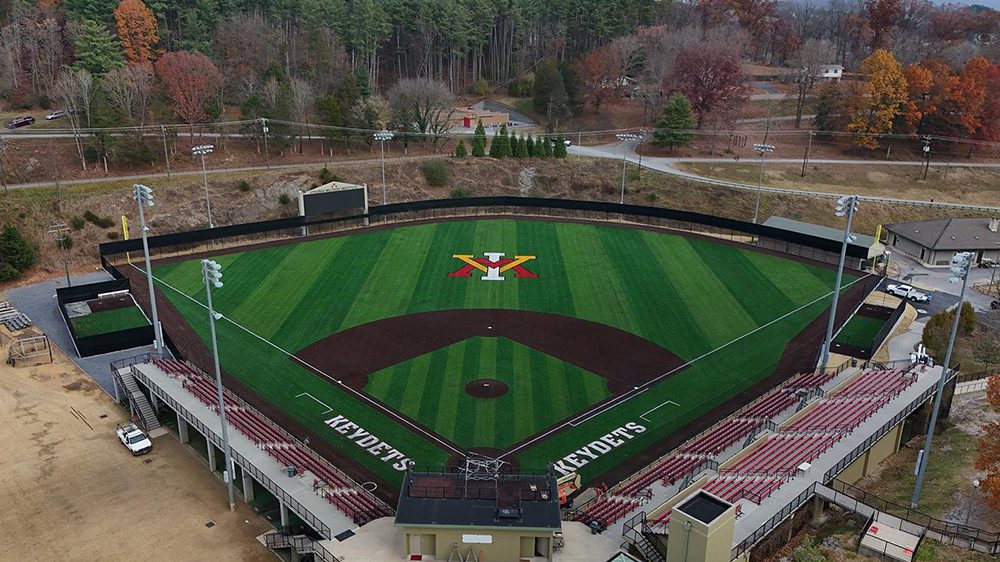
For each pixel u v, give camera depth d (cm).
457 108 17362
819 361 6794
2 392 6316
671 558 3669
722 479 4672
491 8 19250
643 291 8731
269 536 4512
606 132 16525
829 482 4622
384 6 18825
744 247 10400
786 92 18575
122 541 4500
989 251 10462
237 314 7862
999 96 14825
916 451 5575
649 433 5719
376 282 8888
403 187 12700
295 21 18262
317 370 6662
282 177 11894
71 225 9856
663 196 13075
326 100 13388
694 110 16000
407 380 6500
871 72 14975
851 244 9581
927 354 7025
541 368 6769
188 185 11131
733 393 6334
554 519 3922
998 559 3966
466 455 5400
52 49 14125
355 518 4344
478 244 10406
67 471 5225
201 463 5400
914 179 13938
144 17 15150
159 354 6644
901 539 4094
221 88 14775
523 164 13675
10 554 4359
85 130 11538
